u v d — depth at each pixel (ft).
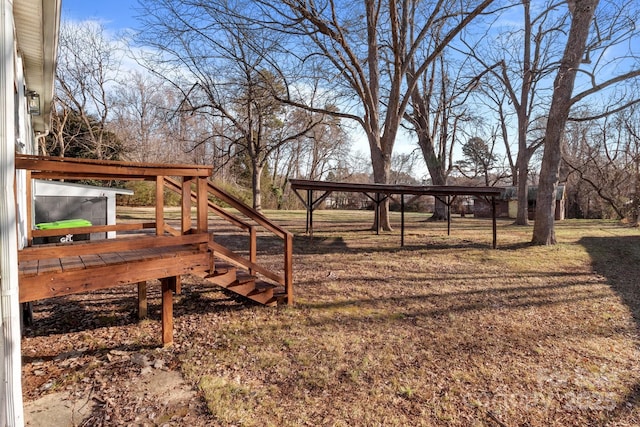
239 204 14.26
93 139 60.70
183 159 88.69
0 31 6.49
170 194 73.56
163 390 8.75
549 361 10.87
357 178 130.82
